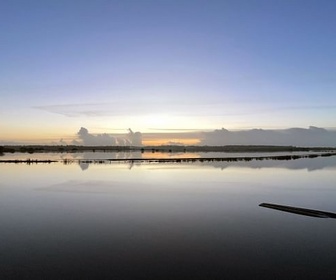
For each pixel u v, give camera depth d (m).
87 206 24.69
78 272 12.95
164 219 20.81
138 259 14.18
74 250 15.23
